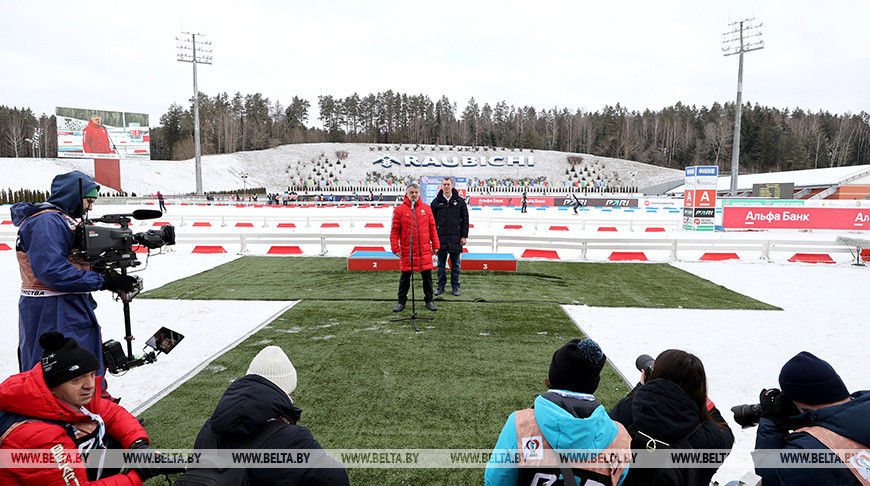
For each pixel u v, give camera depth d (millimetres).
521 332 6215
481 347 5586
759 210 18172
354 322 6621
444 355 5305
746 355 5523
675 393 1984
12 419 1786
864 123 101875
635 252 13617
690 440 1967
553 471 1712
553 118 120562
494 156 94188
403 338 5918
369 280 9633
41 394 1796
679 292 8930
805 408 2100
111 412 2324
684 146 104688
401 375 4715
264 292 8555
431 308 7230
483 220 24953
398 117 120000
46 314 2869
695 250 14172
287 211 33188
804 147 96688
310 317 6875
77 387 1866
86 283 2814
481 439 3482
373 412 3906
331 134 116375
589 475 1688
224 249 13531
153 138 104875
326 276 10070
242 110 112562
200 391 4328
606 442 1728
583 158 91812
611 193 68125
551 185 79562
